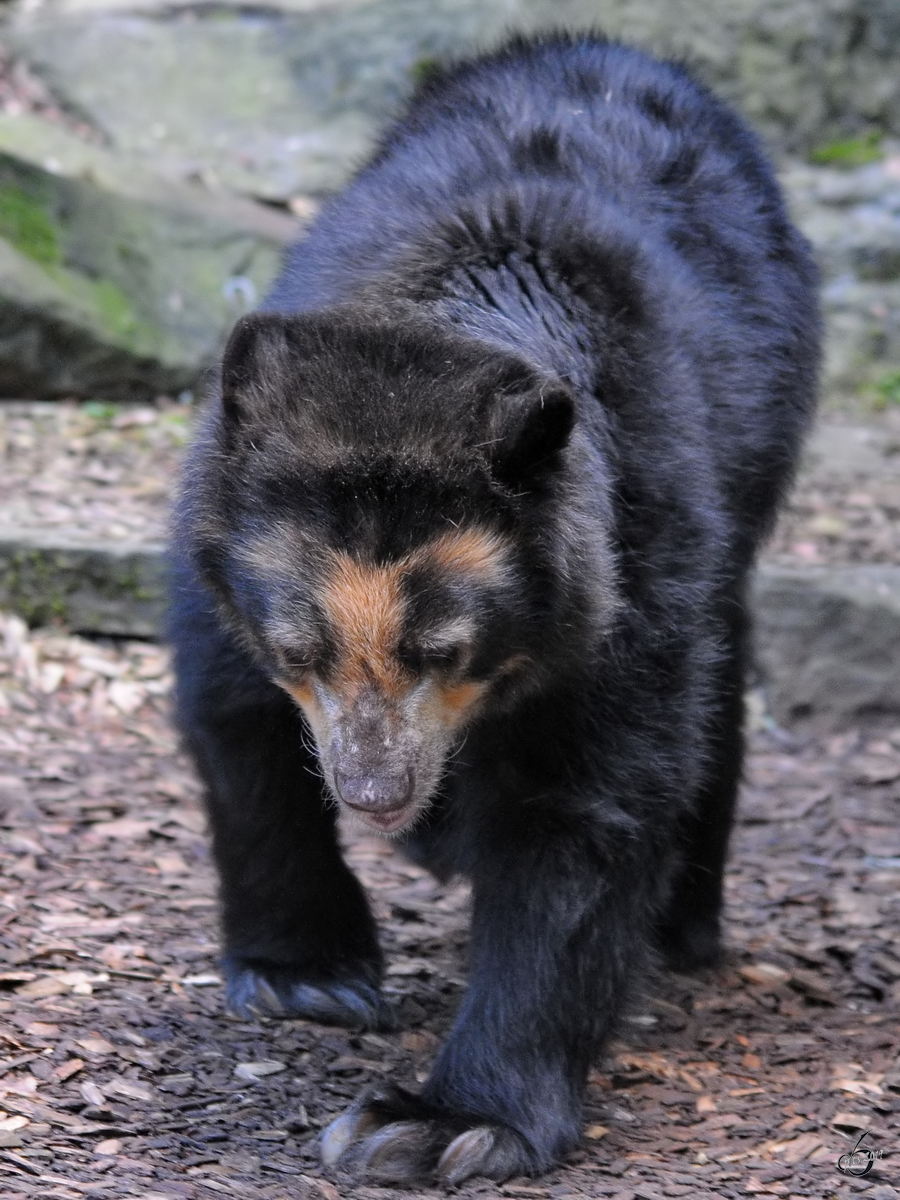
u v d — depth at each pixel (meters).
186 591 8.75
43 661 15.38
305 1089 8.67
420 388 7.37
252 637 7.93
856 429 23.81
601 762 8.09
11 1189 7.01
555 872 8.16
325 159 27.16
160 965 9.98
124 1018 9.16
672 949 10.94
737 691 10.98
